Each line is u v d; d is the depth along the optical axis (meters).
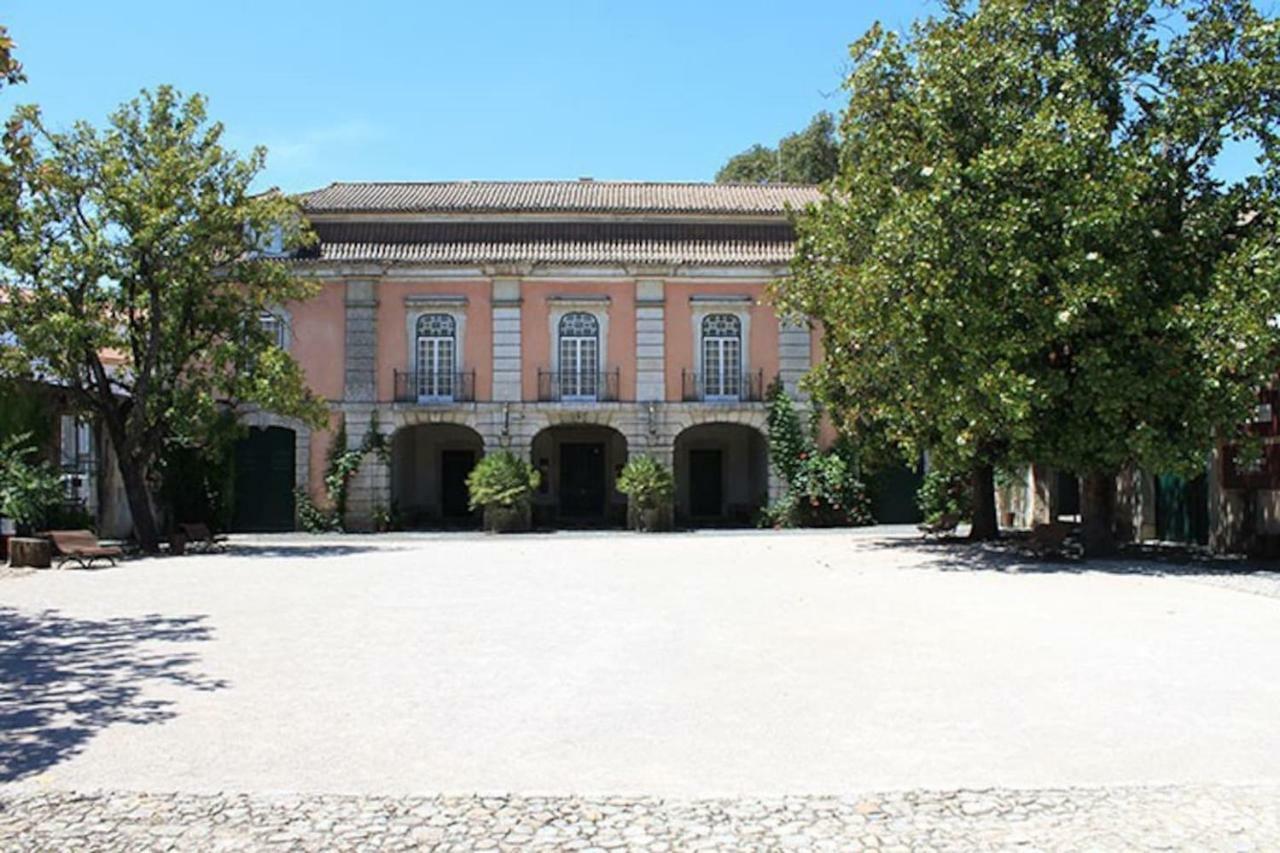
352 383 33.19
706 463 37.12
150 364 23.69
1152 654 9.95
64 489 24.19
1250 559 19.67
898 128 20.08
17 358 22.52
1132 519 26.09
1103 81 18.98
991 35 19.38
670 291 33.94
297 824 5.53
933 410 19.31
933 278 17.83
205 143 24.30
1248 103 18.12
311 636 11.38
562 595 14.93
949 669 9.32
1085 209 16.97
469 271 33.53
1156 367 17.45
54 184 22.27
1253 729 7.29
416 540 28.69
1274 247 17.09
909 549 23.02
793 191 37.59
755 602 13.95
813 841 5.26
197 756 6.80
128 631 11.81
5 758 6.78
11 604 14.23
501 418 33.41
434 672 9.38
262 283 25.20
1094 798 5.87
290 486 33.56
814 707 7.96
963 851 5.13
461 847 5.20
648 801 5.86
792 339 33.91
